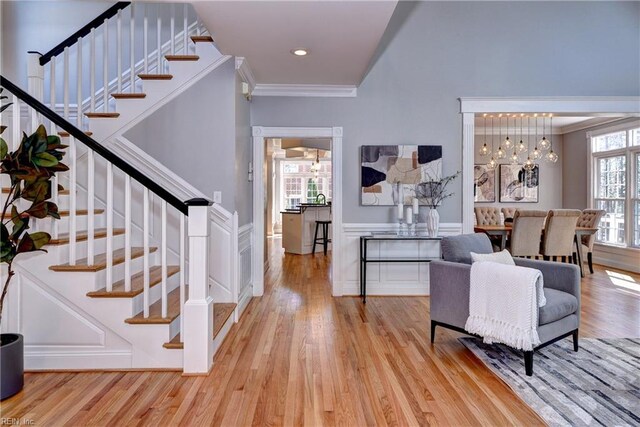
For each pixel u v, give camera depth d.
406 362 2.72
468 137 4.66
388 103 4.67
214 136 3.73
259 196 4.65
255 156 4.63
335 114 4.66
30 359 2.55
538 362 2.72
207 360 2.53
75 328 2.56
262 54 3.60
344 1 2.66
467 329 2.79
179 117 3.72
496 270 2.64
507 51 4.68
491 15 4.68
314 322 3.64
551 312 2.58
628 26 4.71
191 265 2.55
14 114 2.49
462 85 4.67
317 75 4.20
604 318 3.73
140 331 2.57
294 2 2.66
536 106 4.68
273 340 3.16
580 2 4.70
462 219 4.68
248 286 4.41
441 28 4.68
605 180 7.06
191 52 4.01
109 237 2.55
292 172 12.62
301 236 7.95
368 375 2.52
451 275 2.95
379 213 4.70
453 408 2.12
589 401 2.19
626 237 6.44
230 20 2.93
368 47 3.44
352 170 4.68
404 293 4.70
